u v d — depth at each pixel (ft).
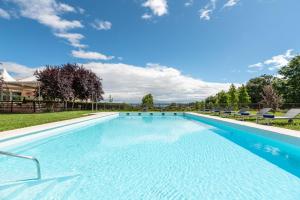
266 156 18.11
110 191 10.84
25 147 21.17
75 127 34.27
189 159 17.10
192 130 35.35
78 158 17.37
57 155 18.40
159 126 41.29
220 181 12.25
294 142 18.52
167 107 90.79
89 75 86.84
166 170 14.30
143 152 19.51
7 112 58.23
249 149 20.77
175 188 11.28
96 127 39.42
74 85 81.71
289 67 99.30
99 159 17.08
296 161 16.44
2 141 18.15
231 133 31.71
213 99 117.50
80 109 86.38
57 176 12.90
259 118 39.14
